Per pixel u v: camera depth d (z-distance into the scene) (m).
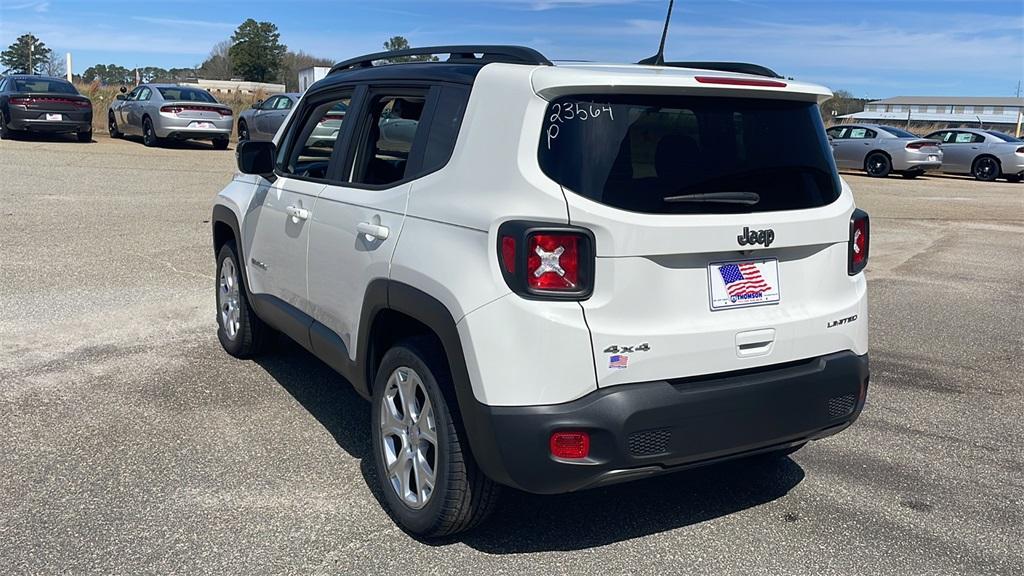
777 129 3.43
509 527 3.67
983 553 3.56
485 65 3.45
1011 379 5.98
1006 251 11.87
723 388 3.19
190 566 3.28
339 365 4.16
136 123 22.36
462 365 3.12
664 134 3.16
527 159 3.06
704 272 3.18
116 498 3.80
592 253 2.99
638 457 3.08
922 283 9.40
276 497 3.87
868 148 25.39
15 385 5.18
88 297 7.29
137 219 11.30
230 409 4.91
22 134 22.78
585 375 3.01
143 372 5.49
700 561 3.44
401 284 3.47
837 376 3.49
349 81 4.39
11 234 9.93
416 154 3.63
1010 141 25.30
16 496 3.79
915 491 4.13
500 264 3.04
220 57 88.31
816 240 3.41
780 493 4.07
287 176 4.82
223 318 5.94
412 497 3.57
